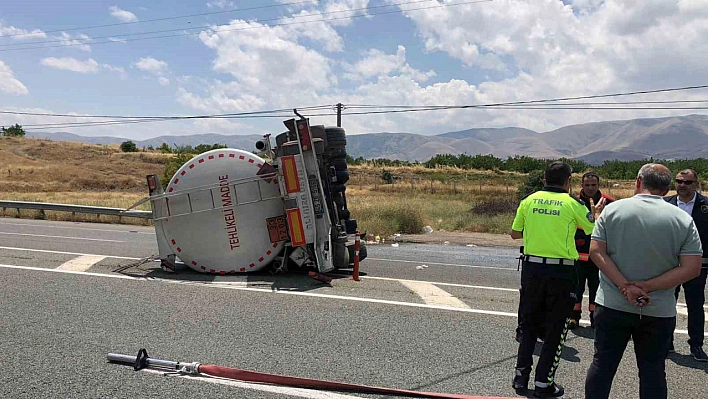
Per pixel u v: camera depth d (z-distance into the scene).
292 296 7.91
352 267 10.71
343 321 6.62
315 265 9.42
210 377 4.80
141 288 8.29
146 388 4.54
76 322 6.41
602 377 3.84
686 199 5.97
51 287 8.21
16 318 6.53
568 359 5.58
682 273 3.59
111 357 5.16
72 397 4.32
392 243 15.96
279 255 9.66
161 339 5.84
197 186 9.45
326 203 9.88
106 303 7.31
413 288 8.70
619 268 3.77
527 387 4.73
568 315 4.68
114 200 34.31
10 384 4.56
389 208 19.75
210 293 8.03
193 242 9.52
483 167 81.94
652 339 3.73
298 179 9.05
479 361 5.34
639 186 3.91
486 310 7.29
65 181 59.69
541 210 4.83
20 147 74.75
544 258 4.70
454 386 4.73
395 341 5.89
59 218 22.28
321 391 4.54
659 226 3.64
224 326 6.34
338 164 10.60
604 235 3.85
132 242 14.29
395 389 4.59
